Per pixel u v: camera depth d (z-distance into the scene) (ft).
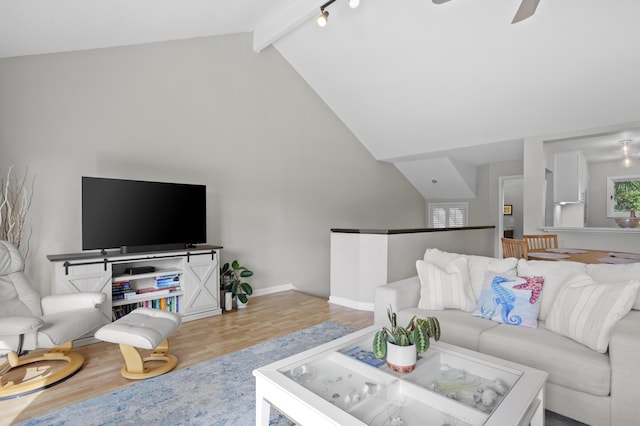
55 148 10.32
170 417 5.95
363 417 4.48
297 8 12.62
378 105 17.10
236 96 14.65
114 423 5.77
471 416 4.27
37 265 10.07
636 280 5.95
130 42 11.48
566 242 15.10
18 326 6.30
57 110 10.36
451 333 7.41
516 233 28.99
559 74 12.12
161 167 12.48
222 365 8.05
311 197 17.74
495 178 22.54
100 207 10.08
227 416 5.99
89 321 7.80
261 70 15.52
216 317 11.96
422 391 4.76
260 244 15.47
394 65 14.40
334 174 18.98
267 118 15.78
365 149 20.95
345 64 15.42
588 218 24.59
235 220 14.61
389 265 12.60
